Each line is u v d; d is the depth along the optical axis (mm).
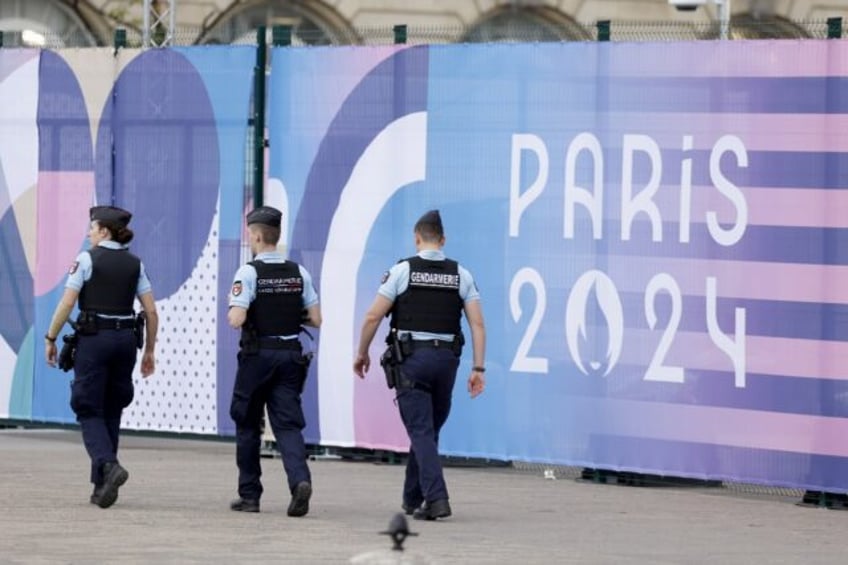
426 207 39125
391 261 39469
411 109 39250
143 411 42188
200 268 41562
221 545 28375
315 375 40312
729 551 29500
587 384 37531
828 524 33312
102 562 26484
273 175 40688
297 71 40438
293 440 32125
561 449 37844
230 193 41219
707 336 36281
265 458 41562
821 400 35219
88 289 32656
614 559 28078
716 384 36219
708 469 36312
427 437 31797
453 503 34719
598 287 37406
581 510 34156
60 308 32594
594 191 37406
